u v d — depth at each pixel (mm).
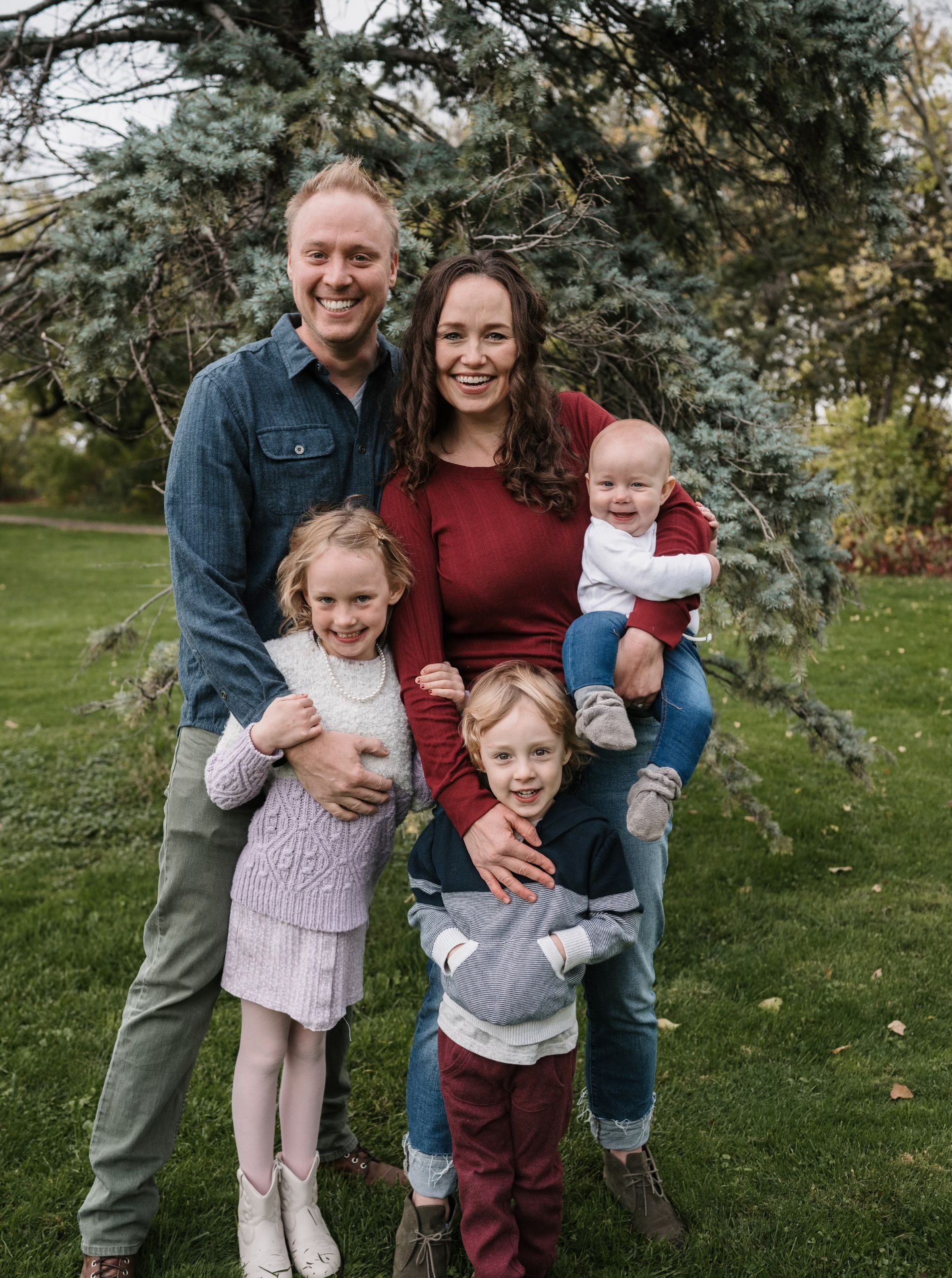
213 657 2016
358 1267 2262
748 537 3557
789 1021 3396
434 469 2109
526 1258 2047
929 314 18344
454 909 2006
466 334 1988
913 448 17000
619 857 1997
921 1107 2900
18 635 10992
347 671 2076
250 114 3338
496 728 1961
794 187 4453
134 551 19219
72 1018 3395
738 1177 2588
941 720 7336
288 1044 2232
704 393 3652
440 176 3508
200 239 3535
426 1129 2178
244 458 2109
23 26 4285
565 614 2133
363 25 4090
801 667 3664
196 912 2141
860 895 4512
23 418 33750
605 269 3734
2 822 5406
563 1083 2002
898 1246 2352
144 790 5449
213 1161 2627
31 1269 2234
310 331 2143
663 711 2064
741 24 3588
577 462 2152
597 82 4426
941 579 13805
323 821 2045
